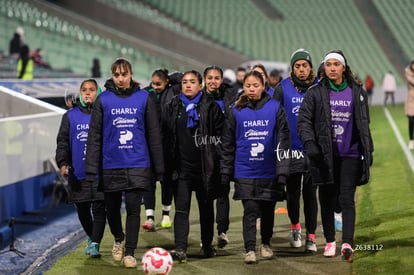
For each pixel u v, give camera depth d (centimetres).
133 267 807
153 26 4422
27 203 1226
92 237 874
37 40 3494
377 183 1404
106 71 3478
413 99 1867
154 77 997
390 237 918
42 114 1299
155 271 711
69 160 890
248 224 814
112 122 796
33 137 1241
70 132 883
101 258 870
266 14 5119
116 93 802
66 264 844
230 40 4691
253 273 775
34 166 1249
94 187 869
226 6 5091
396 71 4728
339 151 800
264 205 829
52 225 1177
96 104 801
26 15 3750
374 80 4566
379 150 1941
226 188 836
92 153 798
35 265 900
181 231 830
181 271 788
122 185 794
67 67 3350
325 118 796
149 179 805
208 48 4456
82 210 898
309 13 5191
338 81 799
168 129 823
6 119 1120
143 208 1252
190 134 817
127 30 4431
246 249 818
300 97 884
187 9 4966
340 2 5347
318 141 802
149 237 1005
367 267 782
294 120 884
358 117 791
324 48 4825
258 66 1048
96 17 4416
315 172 800
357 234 959
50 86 1902
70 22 4134
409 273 741
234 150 815
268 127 801
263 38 4784
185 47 4453
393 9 5312
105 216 879
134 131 796
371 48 4903
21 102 1419
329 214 838
